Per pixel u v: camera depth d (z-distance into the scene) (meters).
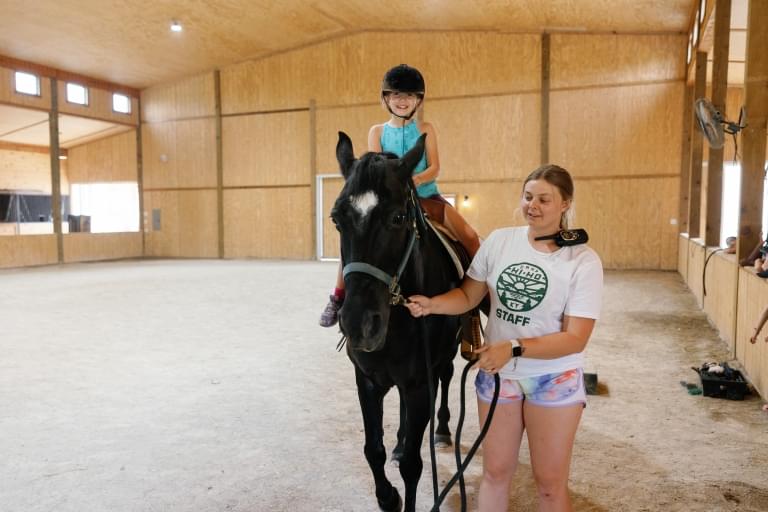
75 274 11.38
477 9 11.55
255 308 7.29
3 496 2.48
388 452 2.99
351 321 1.68
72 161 17.81
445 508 2.41
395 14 12.43
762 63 4.60
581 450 3.00
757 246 4.70
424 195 2.59
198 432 3.23
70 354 4.98
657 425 3.35
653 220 11.89
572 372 1.74
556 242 1.74
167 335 5.75
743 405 3.69
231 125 15.38
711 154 6.79
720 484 2.60
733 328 4.91
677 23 11.05
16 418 3.43
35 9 10.87
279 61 14.62
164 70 14.98
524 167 12.68
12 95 13.08
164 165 16.33
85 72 14.52
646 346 5.28
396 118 2.44
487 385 1.84
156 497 2.48
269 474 2.71
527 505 2.42
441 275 2.24
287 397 3.86
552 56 12.29
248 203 15.42
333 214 1.79
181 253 16.36
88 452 2.95
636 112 11.85
